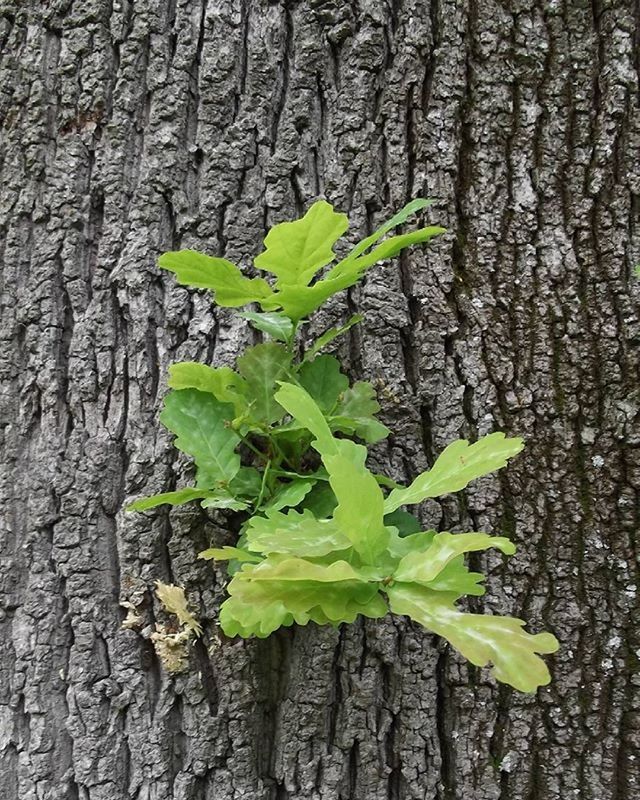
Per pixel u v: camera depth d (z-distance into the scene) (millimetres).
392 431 1024
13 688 1015
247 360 979
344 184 1051
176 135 1053
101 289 1044
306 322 1037
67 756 1008
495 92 1059
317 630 999
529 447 1027
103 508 1025
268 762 1002
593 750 1003
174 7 1065
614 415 1026
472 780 1002
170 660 1000
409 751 1000
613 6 1059
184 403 975
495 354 1037
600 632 1013
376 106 1059
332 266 1040
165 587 1002
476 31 1062
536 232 1051
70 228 1050
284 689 1004
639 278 1038
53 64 1067
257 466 999
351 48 1058
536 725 1008
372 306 1036
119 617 1015
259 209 1050
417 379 1037
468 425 1031
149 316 1041
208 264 907
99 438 1027
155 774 995
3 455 1039
